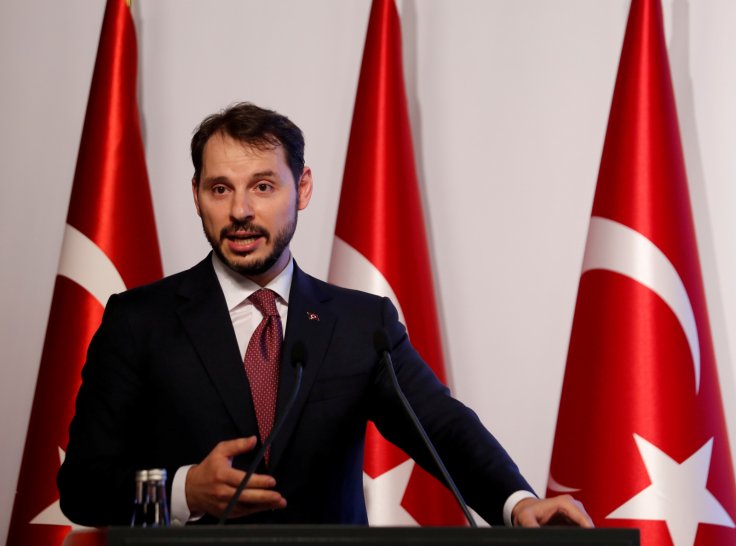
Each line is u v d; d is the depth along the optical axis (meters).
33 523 5.30
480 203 6.22
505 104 6.27
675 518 5.11
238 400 3.69
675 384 5.23
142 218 5.70
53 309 5.57
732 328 5.91
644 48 5.59
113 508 3.50
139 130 5.84
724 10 6.12
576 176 6.19
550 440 6.05
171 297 3.93
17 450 6.04
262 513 3.59
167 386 3.72
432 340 5.59
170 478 3.23
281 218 3.81
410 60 6.30
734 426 5.83
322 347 3.86
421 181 6.23
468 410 3.87
